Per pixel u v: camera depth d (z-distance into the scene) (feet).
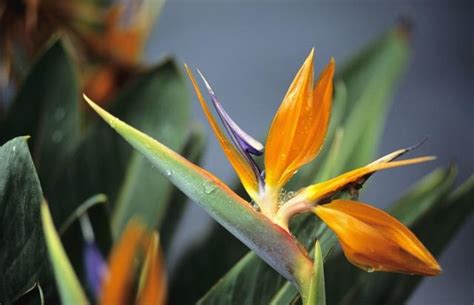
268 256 3.76
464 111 13.52
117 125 3.76
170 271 4.83
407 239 3.66
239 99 13.58
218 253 4.74
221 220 3.76
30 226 3.94
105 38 5.07
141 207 4.76
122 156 4.78
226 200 3.75
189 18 14.87
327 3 15.47
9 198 3.92
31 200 3.92
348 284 4.52
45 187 4.72
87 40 5.05
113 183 4.75
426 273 3.67
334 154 4.46
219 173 12.20
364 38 14.66
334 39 14.66
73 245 4.27
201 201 3.76
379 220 3.67
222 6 15.21
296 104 3.74
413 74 14.03
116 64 5.10
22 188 3.91
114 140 4.78
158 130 4.85
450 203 4.54
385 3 15.35
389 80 5.25
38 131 4.75
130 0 5.08
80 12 5.02
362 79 5.28
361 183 3.73
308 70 3.73
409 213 4.62
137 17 5.10
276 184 3.77
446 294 12.00
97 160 4.75
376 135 5.11
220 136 3.78
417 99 13.64
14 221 3.93
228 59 14.21
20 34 4.96
